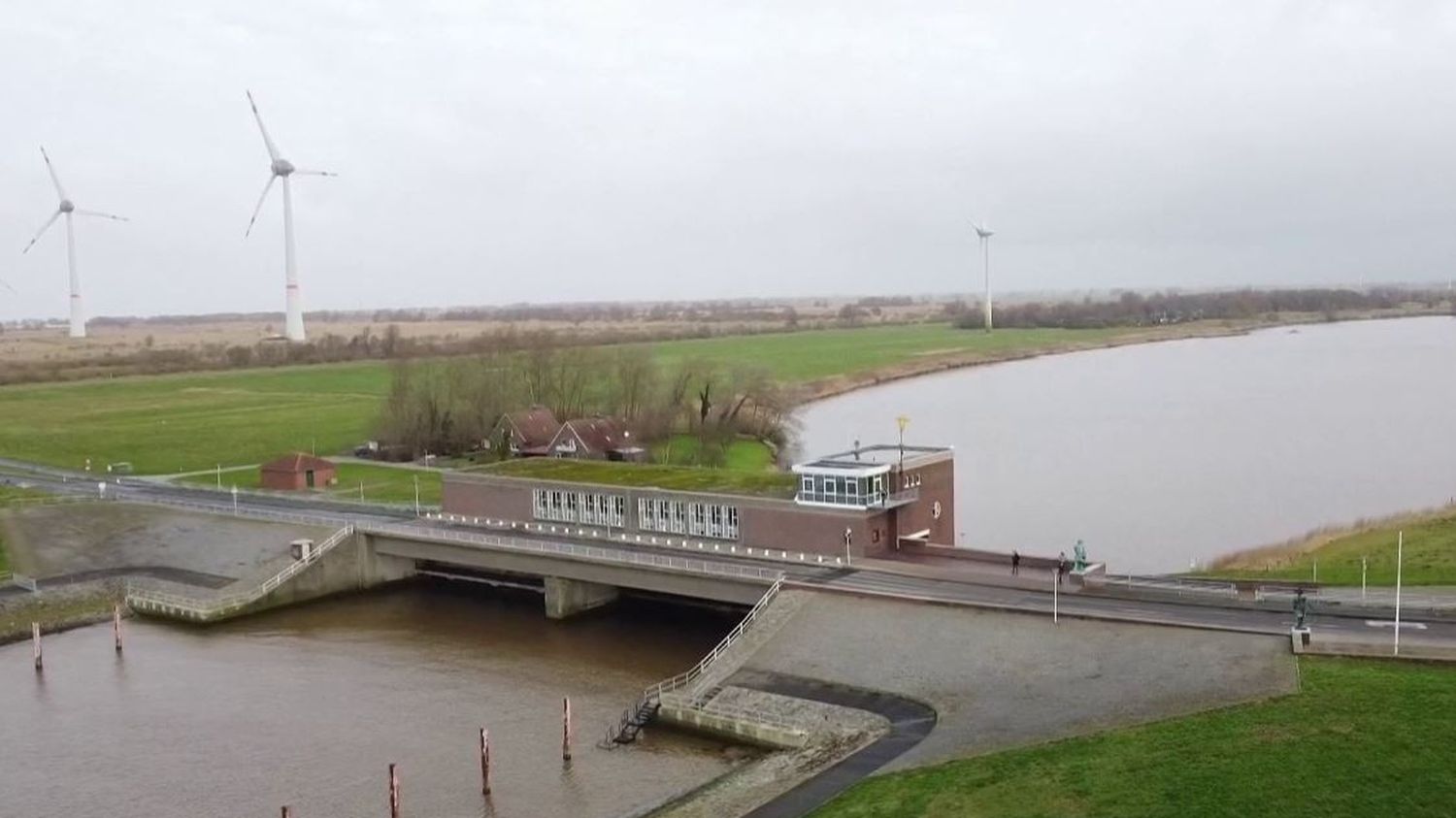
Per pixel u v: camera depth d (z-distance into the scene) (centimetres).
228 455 19662
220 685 9338
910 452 11481
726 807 6291
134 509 14512
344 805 6975
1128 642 7575
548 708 8562
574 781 7200
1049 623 8012
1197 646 7331
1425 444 19100
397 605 11925
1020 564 9844
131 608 11875
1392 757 5588
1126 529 13788
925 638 8225
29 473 18162
